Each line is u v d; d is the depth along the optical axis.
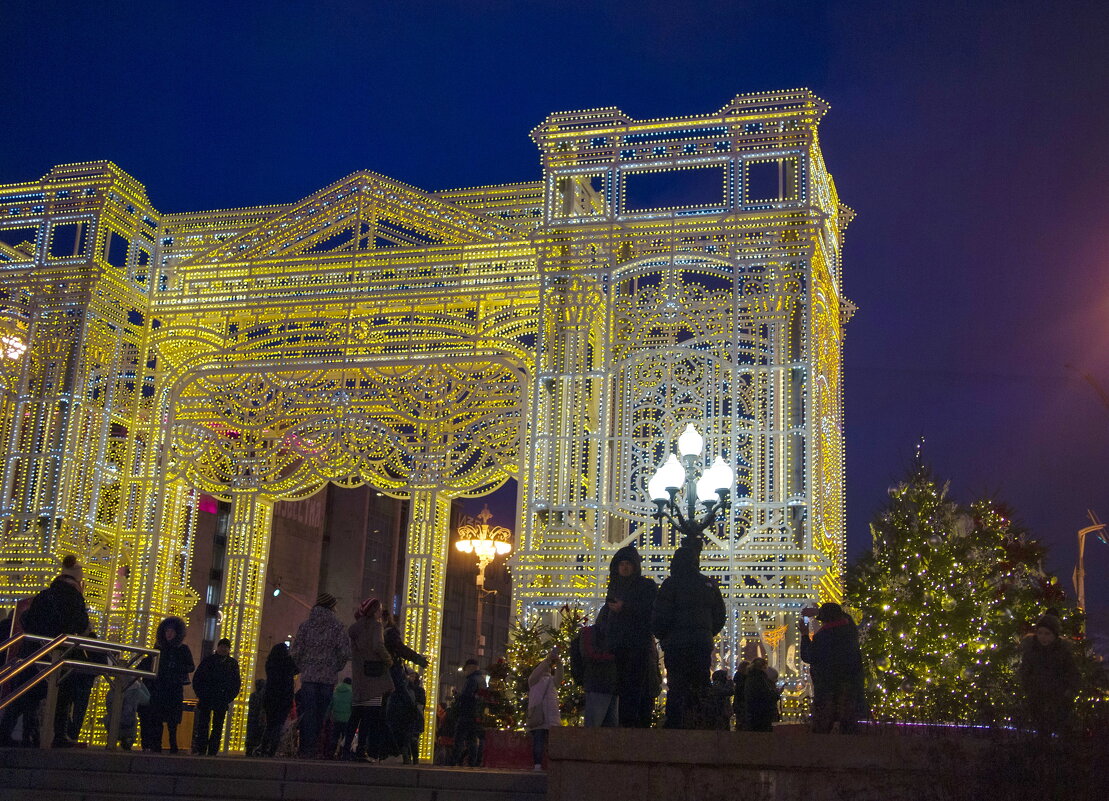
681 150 22.56
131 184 25.72
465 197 24.61
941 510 19.88
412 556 23.11
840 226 25.73
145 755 12.56
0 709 12.73
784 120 22.27
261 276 25.09
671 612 11.96
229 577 23.92
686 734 10.45
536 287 23.36
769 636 20.58
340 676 26.03
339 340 24.52
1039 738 9.67
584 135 22.89
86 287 24.64
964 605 18.80
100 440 24.78
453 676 66.56
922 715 12.37
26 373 24.48
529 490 21.62
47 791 11.86
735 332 21.59
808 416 20.98
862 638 19.14
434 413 23.61
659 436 21.84
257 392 24.47
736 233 22.06
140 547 24.50
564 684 18.94
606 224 22.56
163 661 15.41
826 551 21.44
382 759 14.92
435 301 24.09
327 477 23.88
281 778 12.04
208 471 24.56
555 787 10.52
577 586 21.06
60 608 14.44
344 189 25.00
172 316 25.56
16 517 23.77
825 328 22.94
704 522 12.77
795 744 10.25
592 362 22.89
